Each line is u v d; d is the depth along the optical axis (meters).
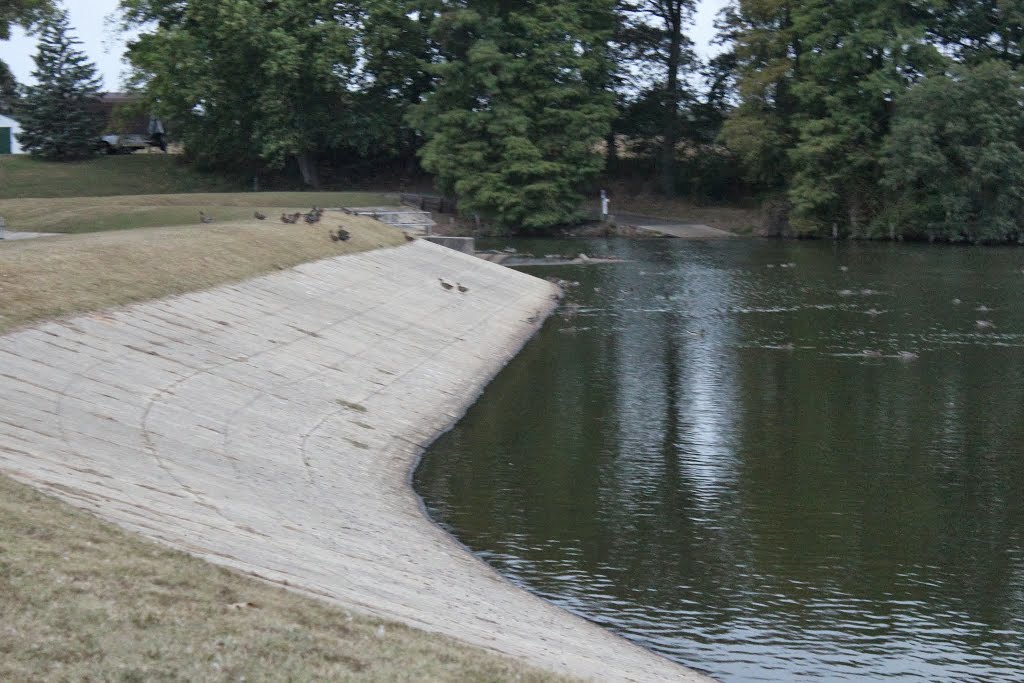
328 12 97.69
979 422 34.16
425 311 49.31
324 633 14.54
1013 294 59.25
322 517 22.94
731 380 40.28
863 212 91.75
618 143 118.81
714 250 83.06
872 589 22.25
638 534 25.08
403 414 34.56
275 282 44.75
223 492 22.34
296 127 100.38
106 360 29.56
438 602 18.78
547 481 28.80
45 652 12.29
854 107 90.25
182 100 100.06
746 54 96.75
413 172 112.00
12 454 19.83
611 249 83.44
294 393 33.06
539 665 16.17
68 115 106.38
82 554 15.09
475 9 93.44
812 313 54.25
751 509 26.72
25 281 33.50
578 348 46.84
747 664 19.28
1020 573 23.08
